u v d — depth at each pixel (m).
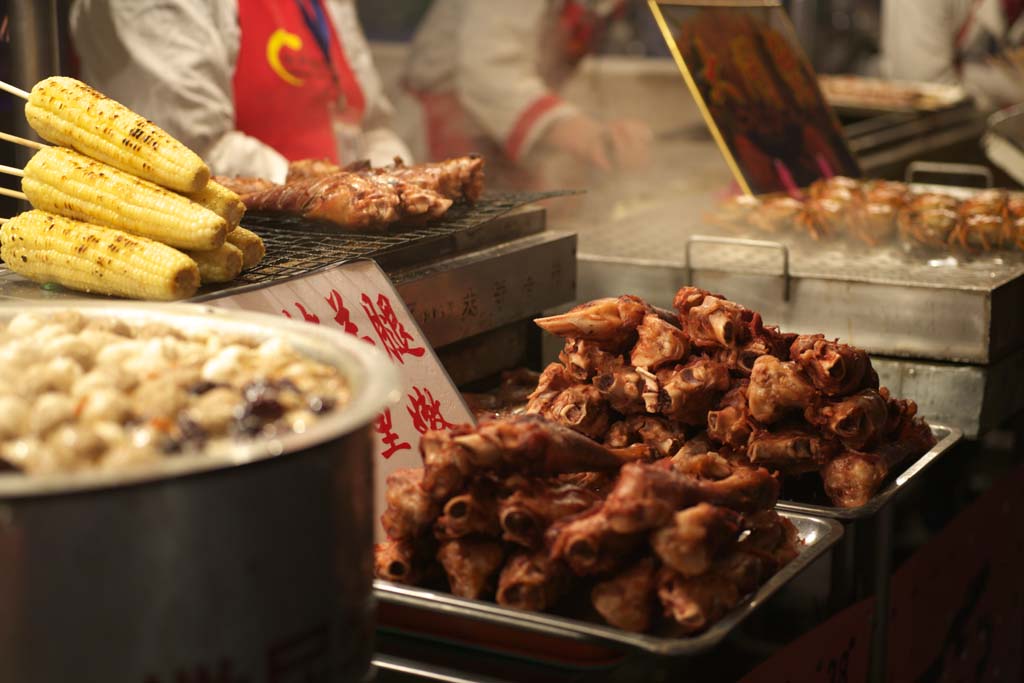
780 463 1.94
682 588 1.43
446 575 1.61
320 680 1.17
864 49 6.81
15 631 1.00
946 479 3.68
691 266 2.85
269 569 1.10
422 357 1.99
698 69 3.24
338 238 2.16
